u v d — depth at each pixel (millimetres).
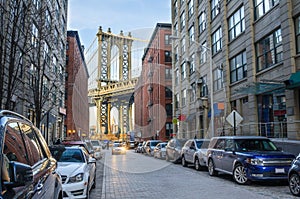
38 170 3721
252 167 10867
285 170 10797
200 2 33094
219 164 13281
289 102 16781
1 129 2857
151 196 9266
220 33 27500
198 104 30094
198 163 16547
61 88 38875
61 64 37938
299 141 15281
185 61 35188
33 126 4570
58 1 34469
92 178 10070
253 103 20953
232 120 16672
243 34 22656
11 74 12430
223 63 26156
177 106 35188
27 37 15391
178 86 35375
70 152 9414
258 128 20359
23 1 14367
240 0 23188
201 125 31234
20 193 2764
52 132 32750
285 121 17797
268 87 17656
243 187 10820
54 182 4391
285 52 17125
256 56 21031
